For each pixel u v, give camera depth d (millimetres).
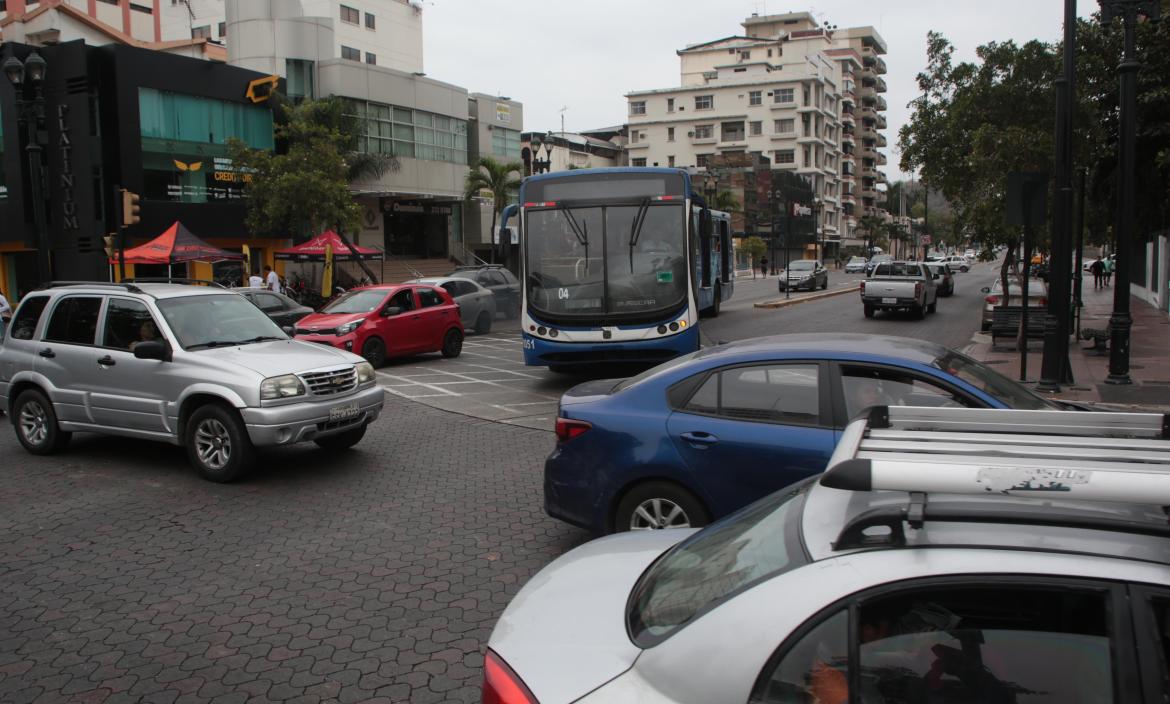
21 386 8930
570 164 88250
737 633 2018
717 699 1971
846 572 1996
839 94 105938
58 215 28797
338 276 36250
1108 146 21016
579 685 2158
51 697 3973
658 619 2318
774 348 5148
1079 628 1841
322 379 7949
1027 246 12625
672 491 5094
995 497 2127
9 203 28859
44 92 28547
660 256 12188
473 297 21719
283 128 32188
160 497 7312
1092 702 1800
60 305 8828
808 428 4824
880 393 4812
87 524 6586
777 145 96125
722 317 27266
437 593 5184
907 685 1898
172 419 7879
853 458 2037
